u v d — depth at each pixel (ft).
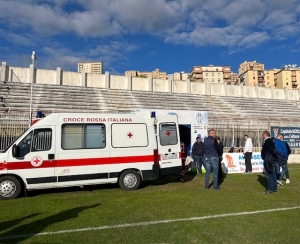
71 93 108.99
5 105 85.40
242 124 62.54
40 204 23.65
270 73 423.64
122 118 30.96
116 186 33.17
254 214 20.65
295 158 61.00
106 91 119.65
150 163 31.19
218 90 148.66
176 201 24.79
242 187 32.35
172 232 16.62
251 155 45.60
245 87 154.30
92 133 29.35
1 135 49.16
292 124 66.69
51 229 17.08
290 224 18.34
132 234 16.26
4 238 15.48
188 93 138.72
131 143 30.76
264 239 15.64
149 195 27.50
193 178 39.78
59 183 27.50
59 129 28.19
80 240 15.28
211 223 18.38
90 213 20.74
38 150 27.22
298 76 397.80
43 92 103.60
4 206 22.94
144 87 132.87
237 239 15.57
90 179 28.60
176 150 33.86
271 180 28.89
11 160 26.20
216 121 61.36
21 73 109.91
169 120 34.22
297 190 30.66
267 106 138.21
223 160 45.83
